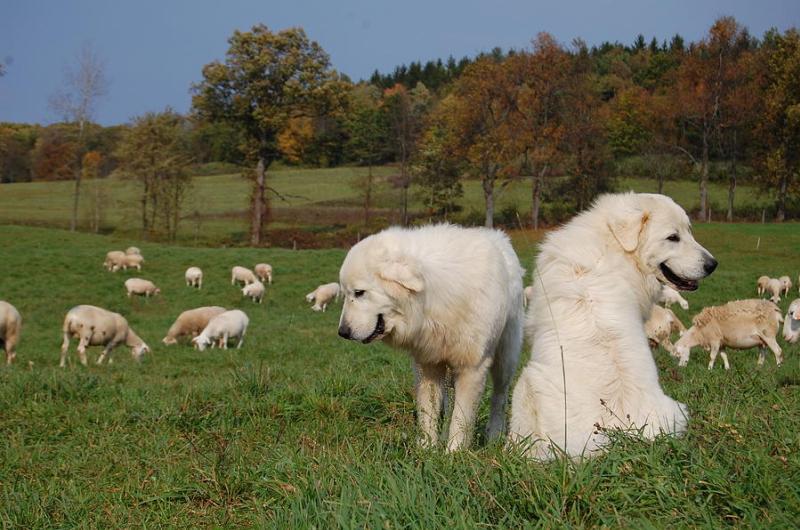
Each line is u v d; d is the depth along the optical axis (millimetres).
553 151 52938
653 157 61969
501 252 5789
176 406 6961
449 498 3361
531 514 3225
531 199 61438
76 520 4398
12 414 6957
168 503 4527
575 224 4738
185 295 26844
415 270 5125
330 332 19547
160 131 53000
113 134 75188
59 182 82312
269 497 4273
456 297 5211
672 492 3217
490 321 5336
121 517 4410
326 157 87438
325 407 6676
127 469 5312
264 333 19578
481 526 3105
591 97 54906
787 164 57500
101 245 37406
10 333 14609
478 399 5461
